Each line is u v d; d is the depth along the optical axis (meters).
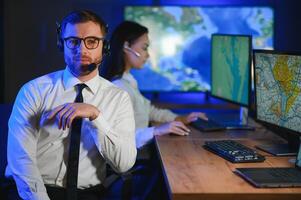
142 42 3.11
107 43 2.19
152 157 3.10
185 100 4.70
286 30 4.72
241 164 2.17
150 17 4.54
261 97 2.56
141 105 3.14
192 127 3.16
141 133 2.89
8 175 2.27
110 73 3.11
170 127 2.86
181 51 4.57
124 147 2.15
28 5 4.55
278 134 2.78
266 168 2.04
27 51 4.60
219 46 3.30
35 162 2.12
